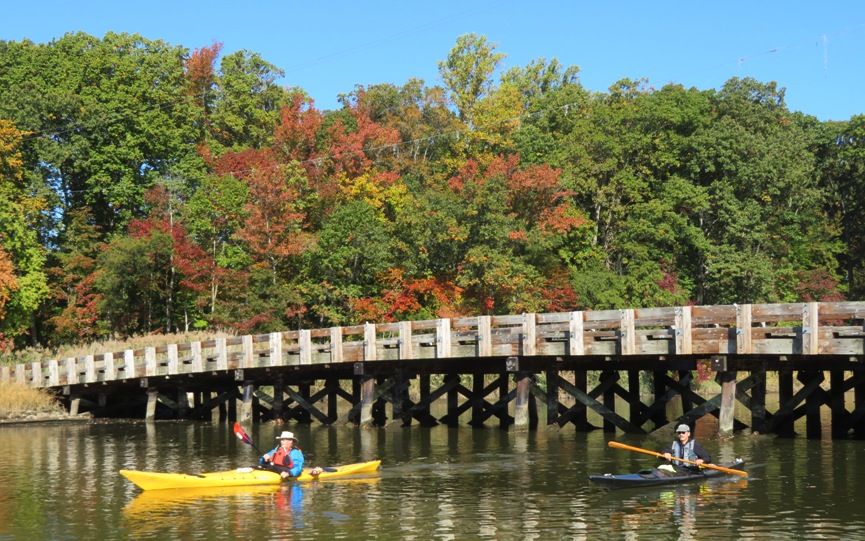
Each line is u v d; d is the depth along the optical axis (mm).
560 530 14570
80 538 14602
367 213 54281
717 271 60062
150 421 36938
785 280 62938
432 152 73188
